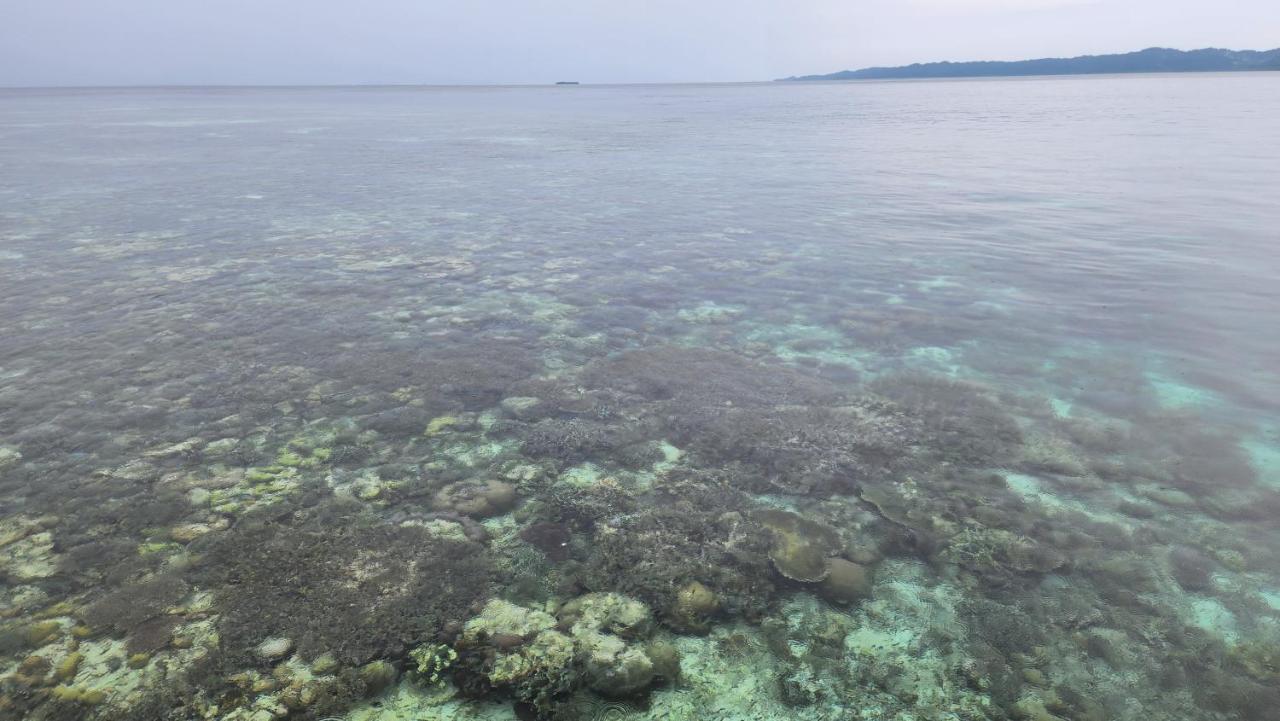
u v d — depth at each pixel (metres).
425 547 5.34
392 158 30.38
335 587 4.89
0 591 4.80
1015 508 5.94
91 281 11.81
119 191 20.77
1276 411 7.52
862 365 8.80
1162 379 8.29
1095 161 26.56
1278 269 12.23
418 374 8.44
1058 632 4.62
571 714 3.96
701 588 4.96
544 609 4.74
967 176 23.94
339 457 6.63
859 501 6.04
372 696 4.04
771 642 4.53
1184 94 78.69
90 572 5.01
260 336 9.51
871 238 15.27
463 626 4.57
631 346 9.41
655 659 4.36
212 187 21.77
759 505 5.97
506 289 11.78
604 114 68.94
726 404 7.76
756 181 23.80
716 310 10.81
